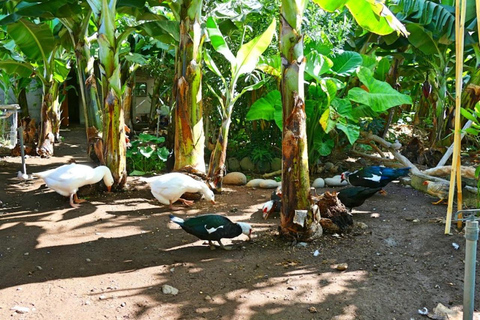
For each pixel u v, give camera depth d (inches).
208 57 259.0
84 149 432.1
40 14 264.1
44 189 270.4
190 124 250.8
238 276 152.9
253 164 329.4
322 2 172.6
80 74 317.1
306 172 179.0
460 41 165.0
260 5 291.1
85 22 308.7
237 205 240.5
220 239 178.1
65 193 232.7
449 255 164.6
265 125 339.6
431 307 132.4
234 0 294.5
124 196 256.8
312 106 289.7
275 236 188.7
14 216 219.3
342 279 149.2
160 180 230.2
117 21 395.2
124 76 466.9
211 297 138.9
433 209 222.5
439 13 288.2
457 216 177.8
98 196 255.3
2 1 278.1
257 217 217.9
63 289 144.5
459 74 167.3
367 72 284.2
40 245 182.2
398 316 128.0
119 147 261.3
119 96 259.0
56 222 210.4
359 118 335.6
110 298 138.5
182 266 161.5
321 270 156.2
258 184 282.0
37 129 424.2
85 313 129.9
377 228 196.2
